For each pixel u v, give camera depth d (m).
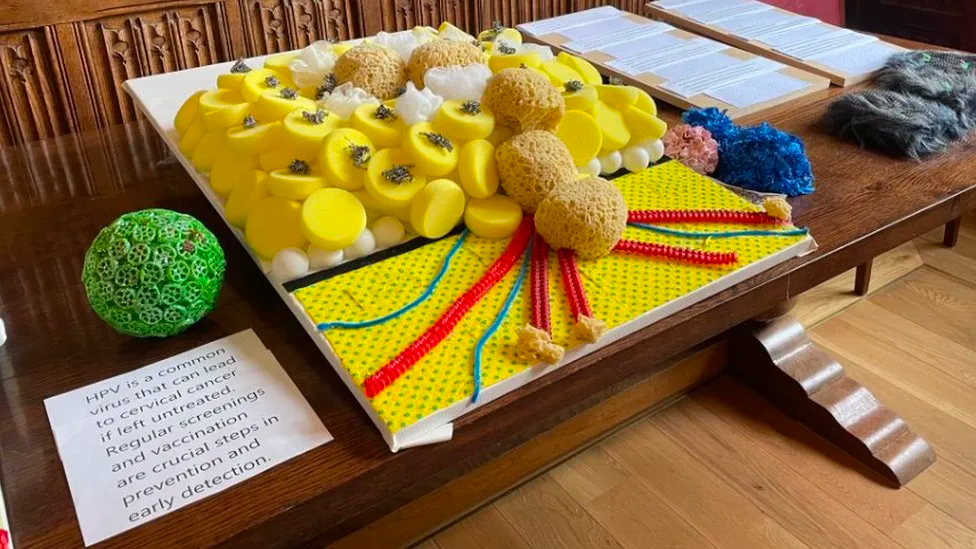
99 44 1.32
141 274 0.68
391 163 0.81
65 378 0.70
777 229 0.84
